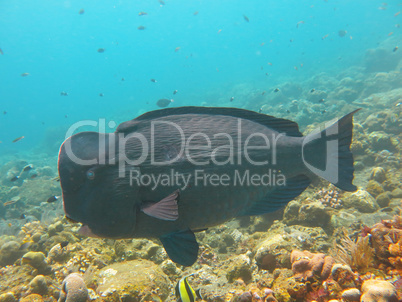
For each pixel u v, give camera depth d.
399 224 3.27
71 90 132.00
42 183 13.44
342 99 20.25
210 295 3.45
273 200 2.70
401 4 54.19
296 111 19.48
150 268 3.80
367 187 6.47
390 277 2.65
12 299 3.62
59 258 4.62
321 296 2.55
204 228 2.54
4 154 39.28
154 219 2.29
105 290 3.32
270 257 3.72
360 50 45.78
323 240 4.25
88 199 2.12
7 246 5.17
